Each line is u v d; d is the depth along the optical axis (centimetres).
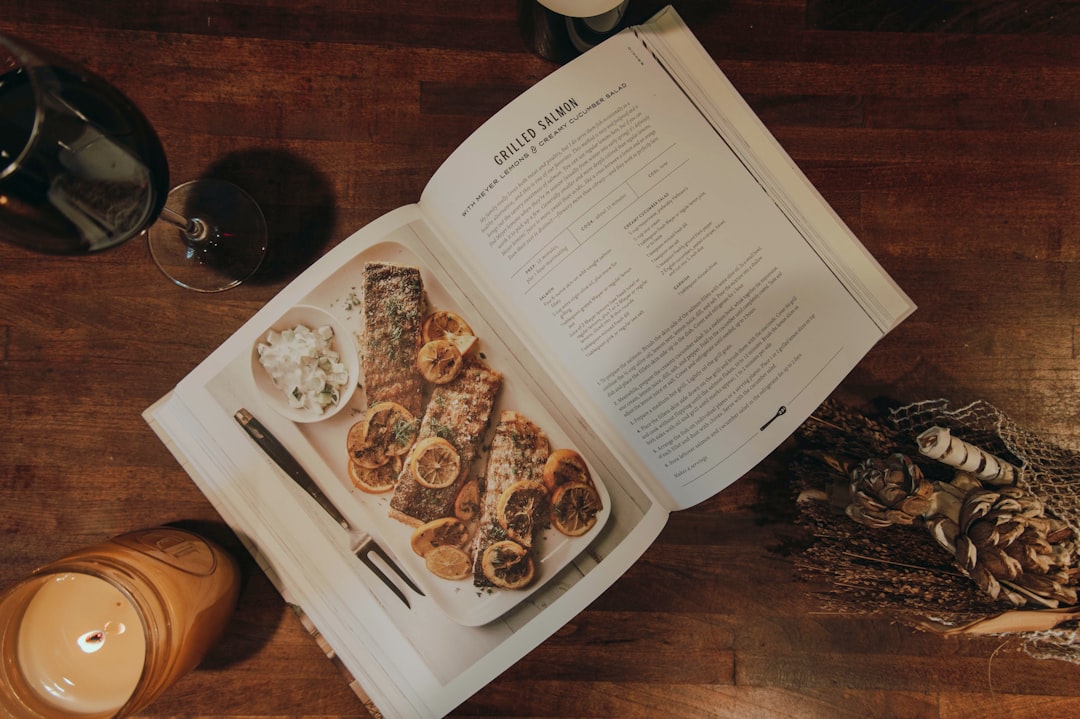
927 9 48
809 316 46
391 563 47
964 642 47
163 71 46
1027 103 48
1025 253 48
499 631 46
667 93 46
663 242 46
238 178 47
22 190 34
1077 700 47
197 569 41
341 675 47
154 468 46
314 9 47
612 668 48
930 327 47
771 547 48
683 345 46
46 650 44
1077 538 46
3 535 46
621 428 46
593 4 38
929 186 48
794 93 48
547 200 46
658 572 48
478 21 47
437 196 46
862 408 47
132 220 37
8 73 39
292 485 46
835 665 48
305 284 46
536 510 47
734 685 48
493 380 47
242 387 46
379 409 46
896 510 47
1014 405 47
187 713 46
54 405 46
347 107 47
